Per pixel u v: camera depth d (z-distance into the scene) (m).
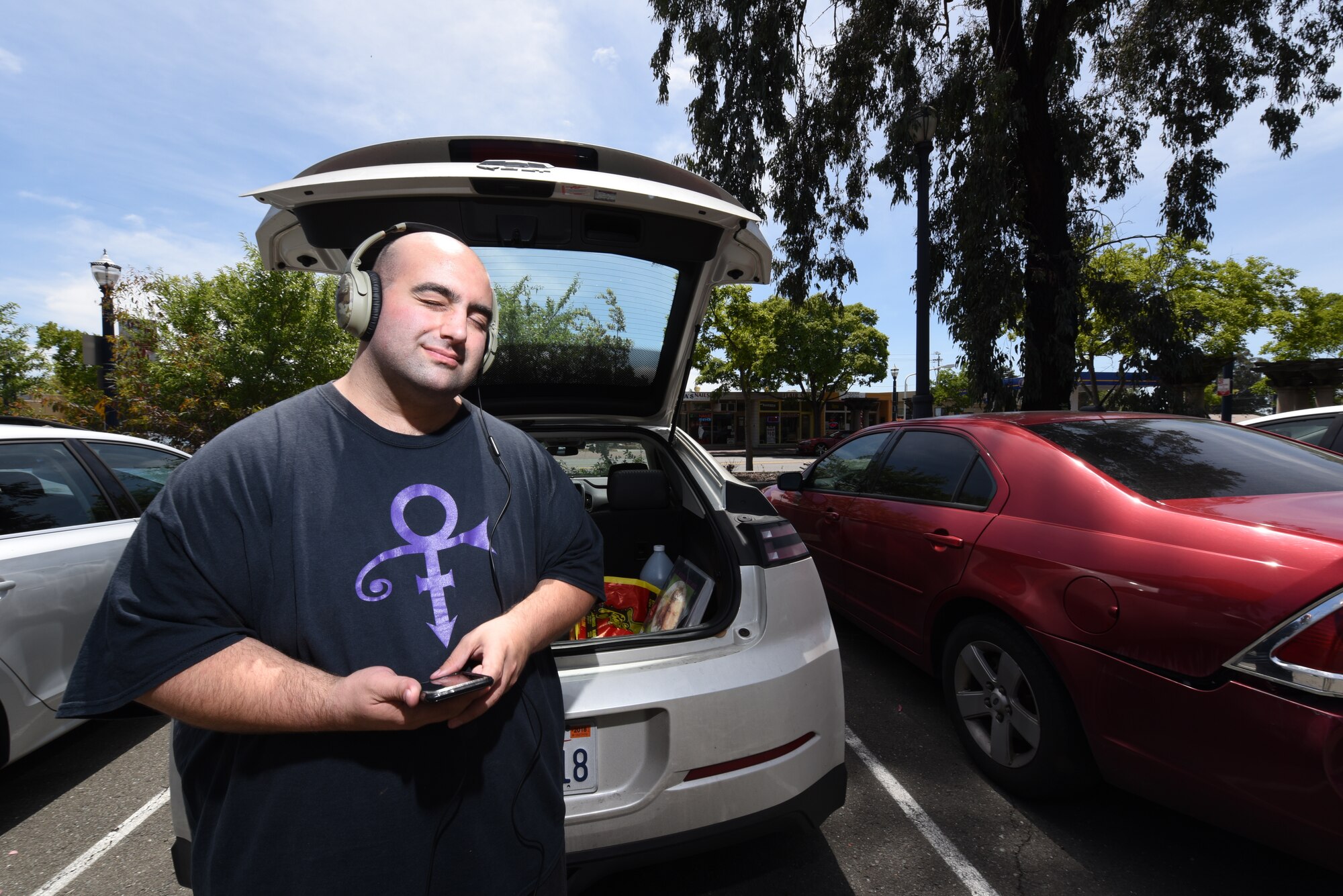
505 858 0.99
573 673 1.57
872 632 3.31
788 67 9.00
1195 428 2.78
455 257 1.03
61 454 2.89
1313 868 2.00
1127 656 1.89
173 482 0.88
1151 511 2.03
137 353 8.34
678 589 2.09
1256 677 1.57
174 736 1.02
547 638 1.03
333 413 0.99
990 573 2.43
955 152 8.80
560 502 1.18
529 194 1.61
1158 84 9.77
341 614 0.89
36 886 2.03
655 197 1.64
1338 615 1.46
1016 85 8.36
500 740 1.00
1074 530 2.19
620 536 2.79
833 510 3.73
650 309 2.35
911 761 2.65
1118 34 10.09
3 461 2.59
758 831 1.64
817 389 29.17
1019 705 2.33
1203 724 1.69
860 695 3.25
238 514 0.87
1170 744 1.77
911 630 2.94
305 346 8.94
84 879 2.06
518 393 2.67
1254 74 9.44
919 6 8.74
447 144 1.73
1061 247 8.44
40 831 2.32
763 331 23.94
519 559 1.05
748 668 1.67
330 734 0.88
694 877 2.00
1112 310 8.57
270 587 0.89
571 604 1.11
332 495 0.92
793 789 1.68
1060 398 8.29
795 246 10.11
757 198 9.66
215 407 8.48
